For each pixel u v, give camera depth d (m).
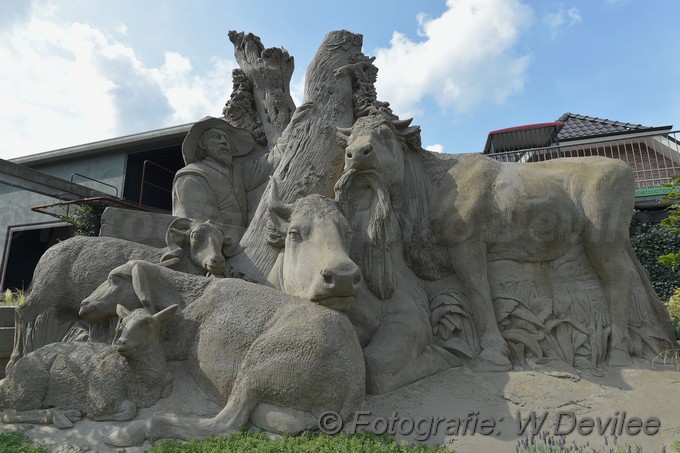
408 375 2.95
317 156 4.27
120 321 2.74
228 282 2.97
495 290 3.45
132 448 2.40
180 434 2.42
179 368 2.82
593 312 3.39
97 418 2.62
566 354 3.25
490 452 2.37
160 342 2.81
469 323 3.40
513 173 3.64
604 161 3.59
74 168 13.78
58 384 2.76
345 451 2.20
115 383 2.65
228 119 5.48
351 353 2.61
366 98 4.58
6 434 2.56
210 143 4.87
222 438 2.36
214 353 2.68
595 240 3.41
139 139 12.66
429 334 3.29
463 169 3.76
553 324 3.35
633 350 3.32
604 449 2.37
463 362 3.25
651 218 9.36
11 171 8.93
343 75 4.68
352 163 3.45
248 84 5.63
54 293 3.43
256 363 2.54
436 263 3.61
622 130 11.25
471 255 3.45
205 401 2.67
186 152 4.87
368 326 3.17
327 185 4.22
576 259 3.52
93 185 13.45
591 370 3.14
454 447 2.41
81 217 10.55
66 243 3.56
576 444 2.41
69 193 10.10
